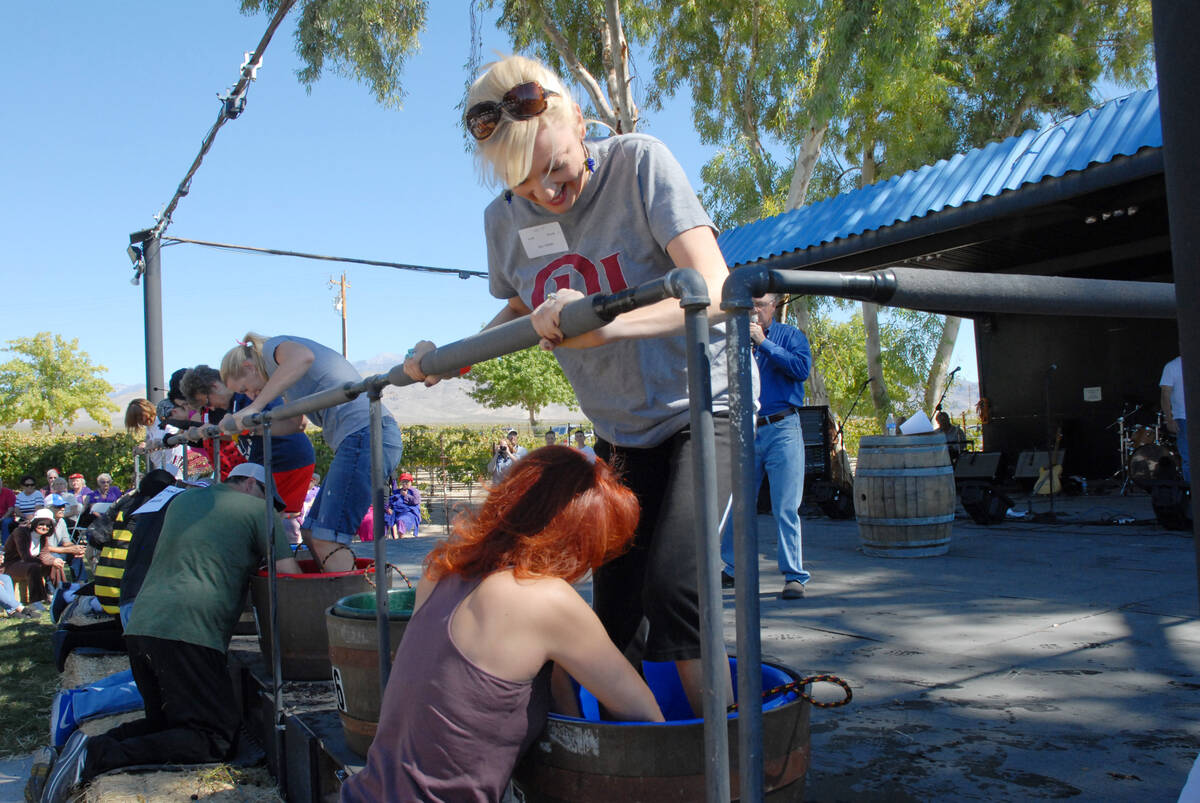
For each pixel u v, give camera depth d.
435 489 19.89
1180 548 5.47
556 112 1.62
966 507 7.45
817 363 19.53
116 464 19.70
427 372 1.69
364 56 14.78
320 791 2.35
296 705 2.71
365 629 2.11
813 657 3.12
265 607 3.04
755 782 0.98
